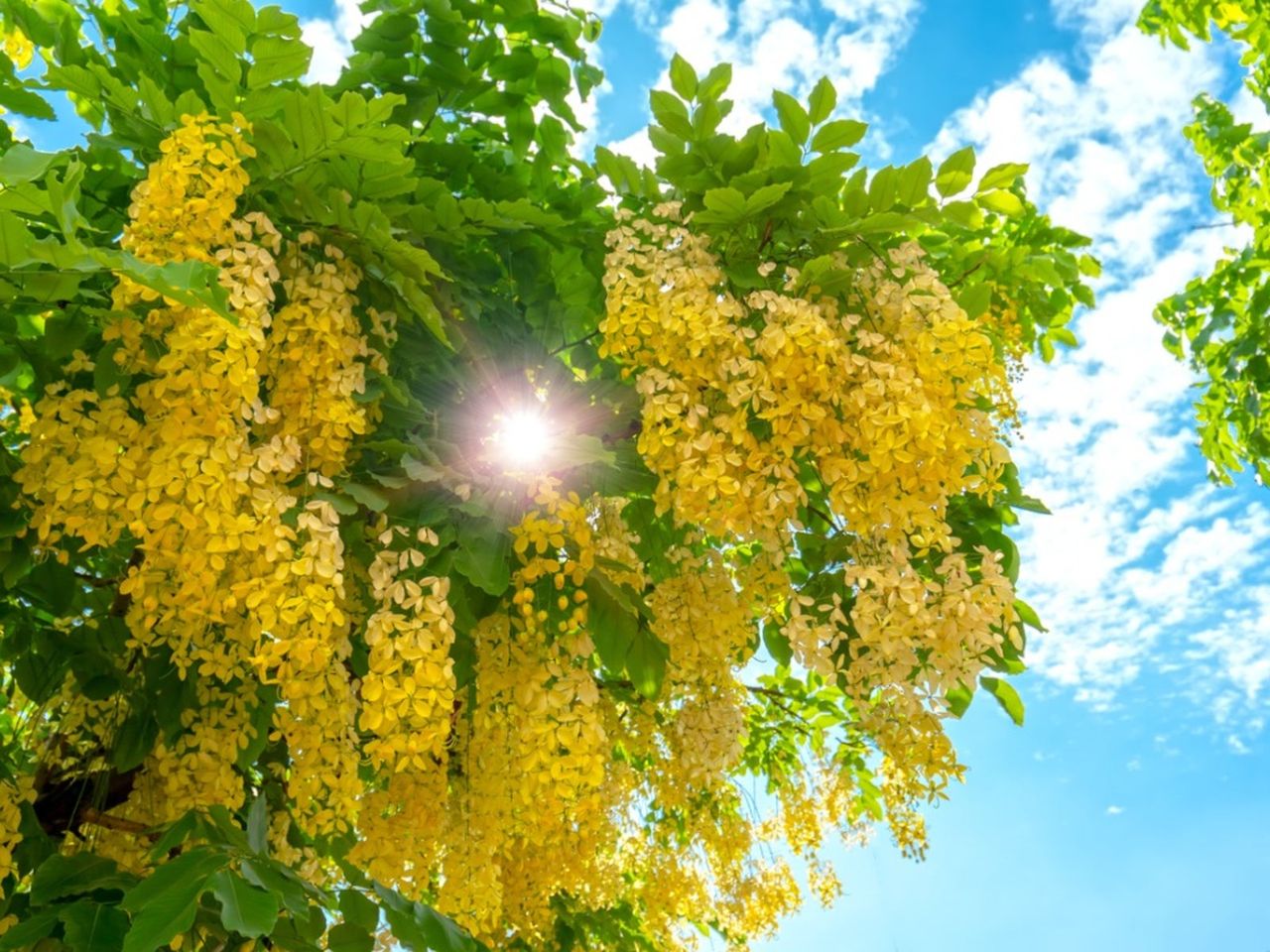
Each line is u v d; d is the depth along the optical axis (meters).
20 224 1.69
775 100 2.34
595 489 2.62
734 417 2.27
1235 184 5.51
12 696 2.76
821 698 4.65
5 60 2.48
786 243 2.51
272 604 1.85
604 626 2.59
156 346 2.08
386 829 2.42
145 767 2.55
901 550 2.26
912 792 2.44
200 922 2.07
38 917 1.86
